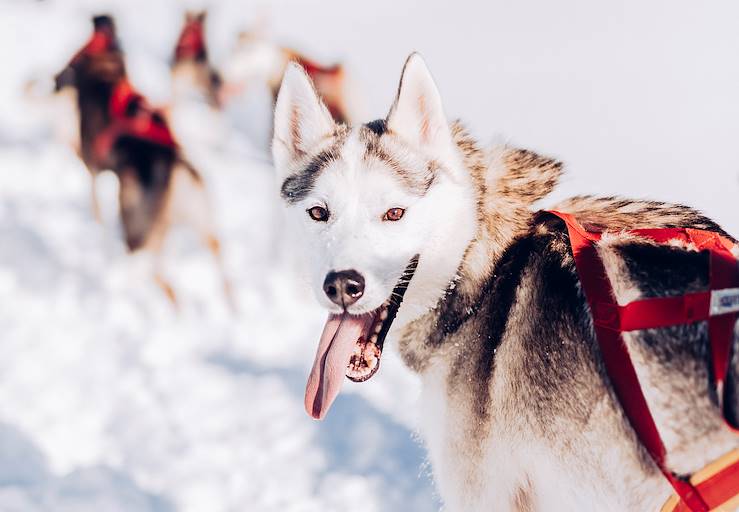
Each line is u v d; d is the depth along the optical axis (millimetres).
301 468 3682
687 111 7352
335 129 2490
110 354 4652
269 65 7875
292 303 5340
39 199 6516
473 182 2383
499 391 2186
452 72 8461
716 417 1892
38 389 4270
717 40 8758
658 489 1983
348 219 2287
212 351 4781
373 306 2240
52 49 9734
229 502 3477
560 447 2076
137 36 10055
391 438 3881
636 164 6434
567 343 2084
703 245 2039
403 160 2330
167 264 5734
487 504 2238
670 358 1935
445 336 2328
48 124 7656
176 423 4027
